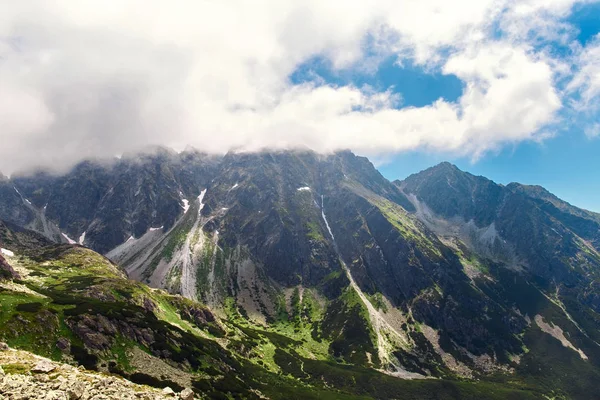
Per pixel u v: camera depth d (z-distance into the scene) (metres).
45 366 39.03
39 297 134.50
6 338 95.69
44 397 30.92
